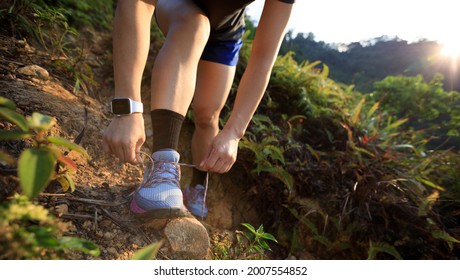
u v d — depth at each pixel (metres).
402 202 2.57
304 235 2.44
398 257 2.37
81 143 1.88
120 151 1.35
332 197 2.51
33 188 0.91
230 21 1.80
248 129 2.55
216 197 2.35
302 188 2.48
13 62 2.13
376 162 2.79
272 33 1.62
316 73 3.56
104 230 1.45
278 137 2.62
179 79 1.47
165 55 1.49
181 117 1.49
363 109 3.51
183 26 1.54
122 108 1.36
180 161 2.38
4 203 1.00
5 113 0.99
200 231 1.55
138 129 1.38
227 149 1.55
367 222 2.49
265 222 2.41
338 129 2.99
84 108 1.93
